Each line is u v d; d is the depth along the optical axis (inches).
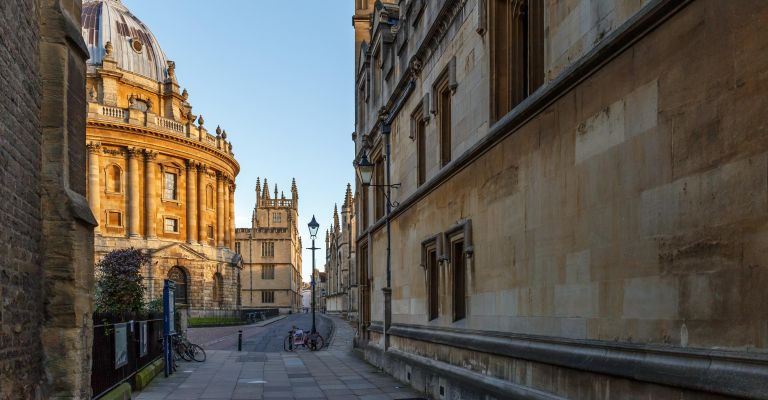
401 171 687.1
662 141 223.0
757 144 177.6
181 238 2501.2
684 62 211.5
